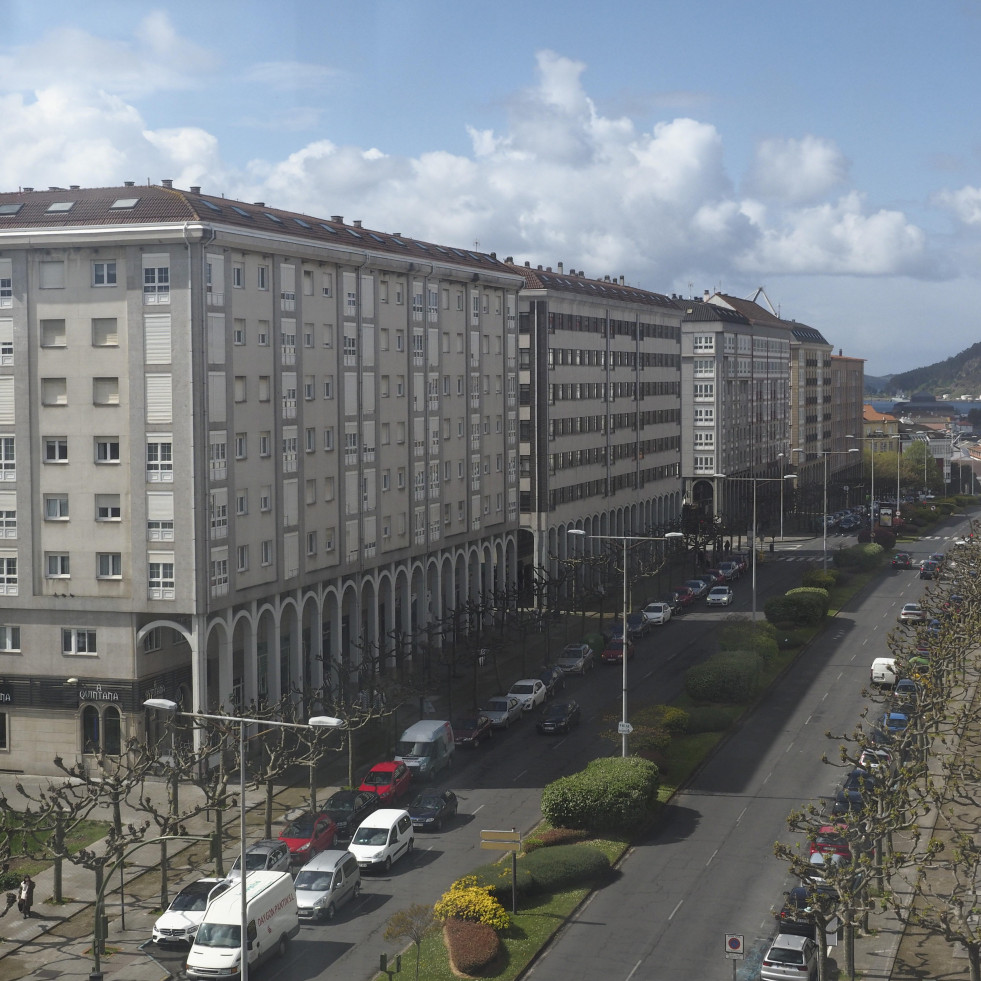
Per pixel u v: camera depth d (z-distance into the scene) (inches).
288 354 3191.4
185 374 2805.1
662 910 2076.8
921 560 6486.2
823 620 4638.3
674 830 2482.8
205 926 1855.3
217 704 2760.8
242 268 3002.0
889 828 1956.2
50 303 2888.8
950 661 2883.9
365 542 3609.7
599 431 5876.0
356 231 3823.8
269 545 3120.1
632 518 6422.2
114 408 2859.3
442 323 4151.1
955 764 2255.2
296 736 2913.4
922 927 1852.9
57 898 2172.7
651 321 6697.8
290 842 2309.3
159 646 2952.8
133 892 2223.2
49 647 2901.1
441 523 4136.3
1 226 2918.3
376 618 3713.1
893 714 2989.7
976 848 1889.8
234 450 2952.8
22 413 2908.5
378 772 2689.5
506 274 4648.1
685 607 5049.2
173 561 2829.7
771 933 1972.2
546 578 4813.0
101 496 2871.6
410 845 2379.4
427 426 4033.0
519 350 5103.3
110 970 1899.6
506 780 2842.0
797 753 3009.4
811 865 1839.3
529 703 3437.5
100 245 2839.6
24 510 2908.5
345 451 3496.6
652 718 3061.0
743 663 3499.0
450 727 2997.0
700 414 7539.4
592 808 2399.1
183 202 2906.0
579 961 1884.8
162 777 2797.7
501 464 4662.9
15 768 2925.7
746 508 7347.4
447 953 1903.3
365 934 2000.5
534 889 2130.9
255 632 3070.9
